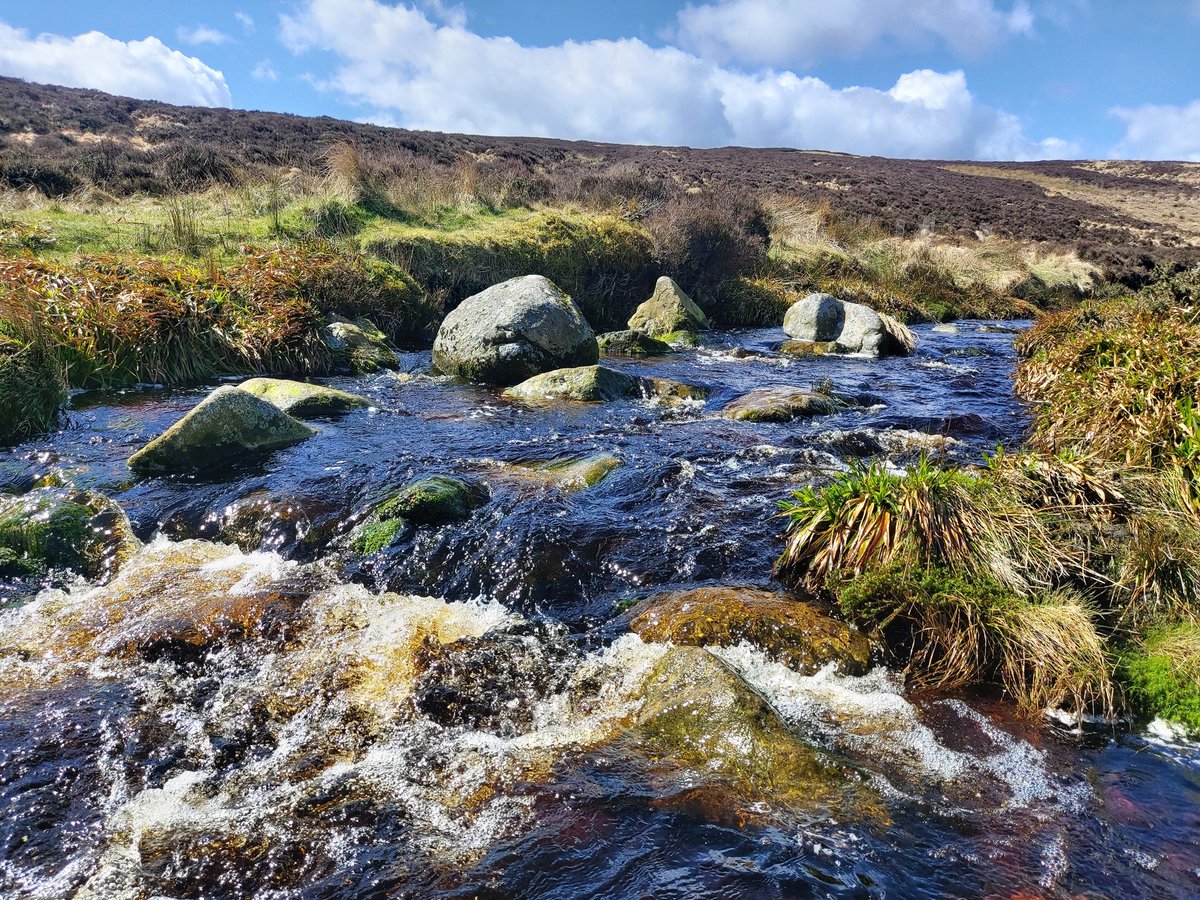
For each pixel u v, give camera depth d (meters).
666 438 7.59
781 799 2.88
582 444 7.27
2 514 5.12
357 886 2.48
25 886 2.46
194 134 24.95
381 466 6.32
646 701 3.50
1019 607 3.97
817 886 2.47
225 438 6.38
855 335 14.03
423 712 3.48
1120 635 3.97
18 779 2.95
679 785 2.95
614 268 16.72
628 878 2.51
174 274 10.16
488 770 3.07
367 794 2.93
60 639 4.02
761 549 5.16
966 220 30.66
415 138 29.59
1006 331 17.92
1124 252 27.92
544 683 3.73
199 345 9.47
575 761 3.12
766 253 19.98
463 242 14.93
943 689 3.75
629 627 4.21
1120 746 3.35
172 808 2.84
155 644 3.94
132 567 4.83
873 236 24.17
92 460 6.37
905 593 4.13
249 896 2.44
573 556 4.99
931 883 2.51
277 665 3.84
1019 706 3.61
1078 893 2.49
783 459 6.98
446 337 10.52
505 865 2.56
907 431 8.10
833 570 4.54
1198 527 4.59
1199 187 47.62
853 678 3.81
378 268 13.02
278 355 9.95
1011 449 7.48
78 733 3.26
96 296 9.03
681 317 15.09
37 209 13.35
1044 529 4.54
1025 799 2.96
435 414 8.30
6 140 20.67
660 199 20.64
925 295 21.25
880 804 2.89
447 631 4.21
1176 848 2.71
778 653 3.90
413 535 5.16
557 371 9.59
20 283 8.70
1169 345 6.81
